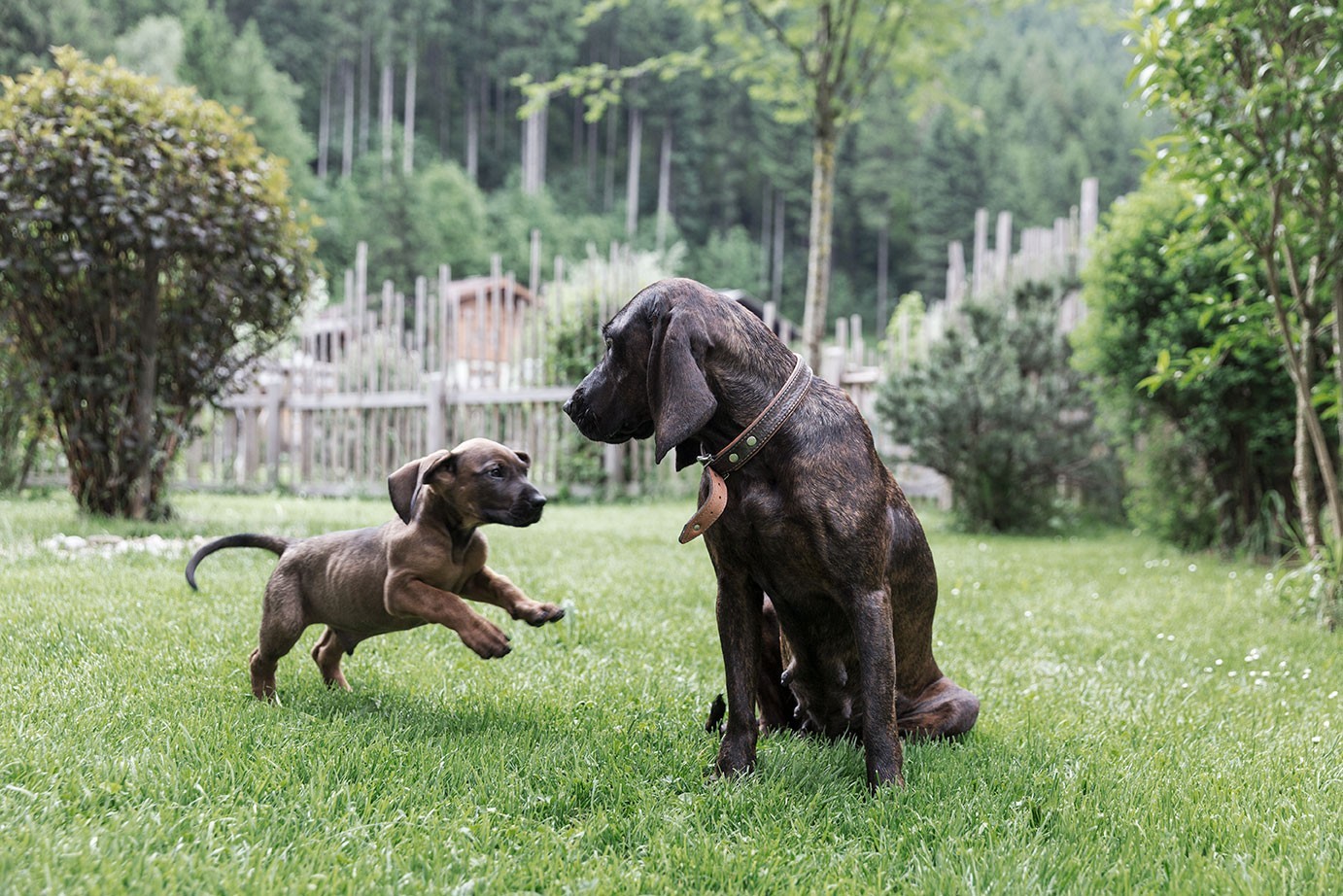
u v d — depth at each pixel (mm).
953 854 2377
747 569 3039
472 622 3328
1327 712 4090
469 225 58125
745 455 2838
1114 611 6512
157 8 58719
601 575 6953
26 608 4785
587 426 3045
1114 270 9922
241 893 2031
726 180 80750
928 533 11992
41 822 2307
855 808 2729
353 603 3549
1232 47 5656
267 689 3672
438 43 79875
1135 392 9961
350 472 15891
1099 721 3838
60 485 14297
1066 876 2301
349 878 2125
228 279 9164
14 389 9938
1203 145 5824
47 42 45906
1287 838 2518
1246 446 9609
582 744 3141
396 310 15953
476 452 3498
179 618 4785
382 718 3412
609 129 82125
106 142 8555
